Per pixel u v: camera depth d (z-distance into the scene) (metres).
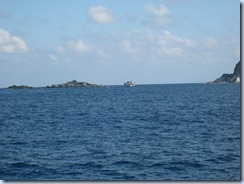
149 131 42.44
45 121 56.09
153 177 23.77
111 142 35.66
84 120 56.06
